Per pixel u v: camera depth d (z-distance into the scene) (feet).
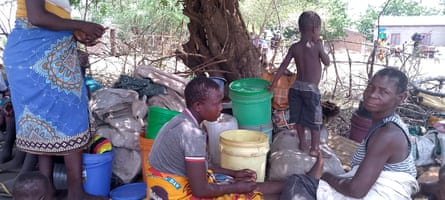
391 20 96.78
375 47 21.90
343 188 7.77
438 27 92.38
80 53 11.83
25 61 8.82
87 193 9.87
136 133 11.51
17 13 9.05
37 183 7.34
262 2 54.75
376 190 7.52
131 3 41.06
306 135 13.12
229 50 17.02
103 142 10.50
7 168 12.35
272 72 15.20
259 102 12.67
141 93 13.05
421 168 11.96
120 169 11.41
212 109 8.24
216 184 8.33
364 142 7.86
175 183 8.30
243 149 9.96
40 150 9.21
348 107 20.95
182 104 13.24
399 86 7.22
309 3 59.31
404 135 7.32
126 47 25.76
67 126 9.23
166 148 8.19
